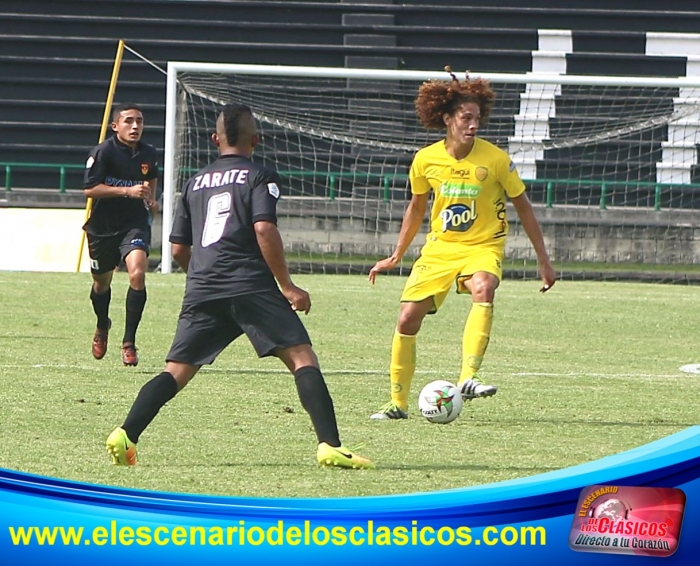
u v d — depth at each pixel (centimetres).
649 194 7569
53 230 5881
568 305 4728
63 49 8056
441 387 2039
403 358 2164
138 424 1633
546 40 8144
